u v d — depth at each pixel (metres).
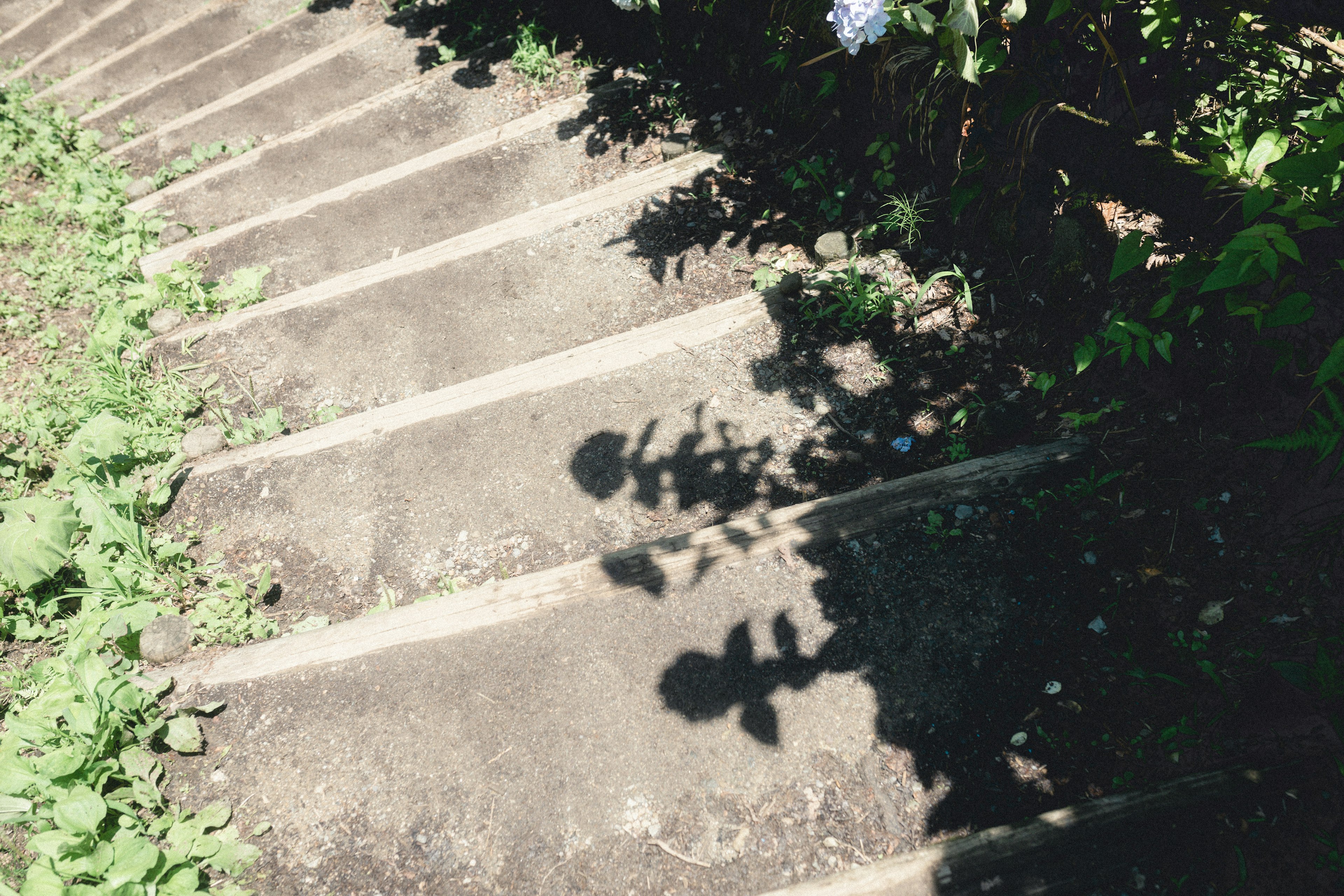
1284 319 2.05
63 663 3.03
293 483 3.60
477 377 3.94
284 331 4.38
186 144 6.29
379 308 4.37
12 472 3.98
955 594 2.79
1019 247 3.41
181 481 3.73
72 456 3.78
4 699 3.10
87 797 2.43
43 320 5.07
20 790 2.55
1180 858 2.18
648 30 5.44
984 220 3.54
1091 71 2.79
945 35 2.77
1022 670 2.60
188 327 4.57
